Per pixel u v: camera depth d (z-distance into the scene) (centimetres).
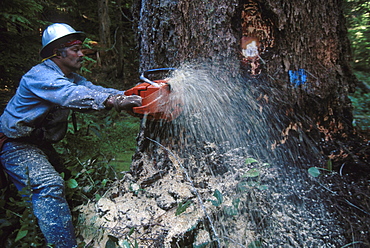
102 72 1076
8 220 214
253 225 188
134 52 1227
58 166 252
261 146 219
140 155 238
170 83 196
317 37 222
